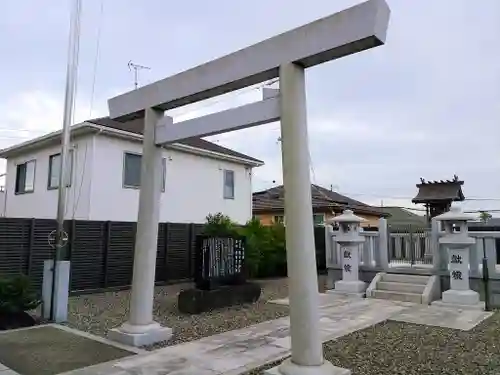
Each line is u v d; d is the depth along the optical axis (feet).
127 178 39.04
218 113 14.60
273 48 12.79
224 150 50.03
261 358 13.87
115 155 38.17
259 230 38.75
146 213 16.49
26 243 25.79
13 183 46.91
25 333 17.13
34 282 25.88
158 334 15.94
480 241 25.85
